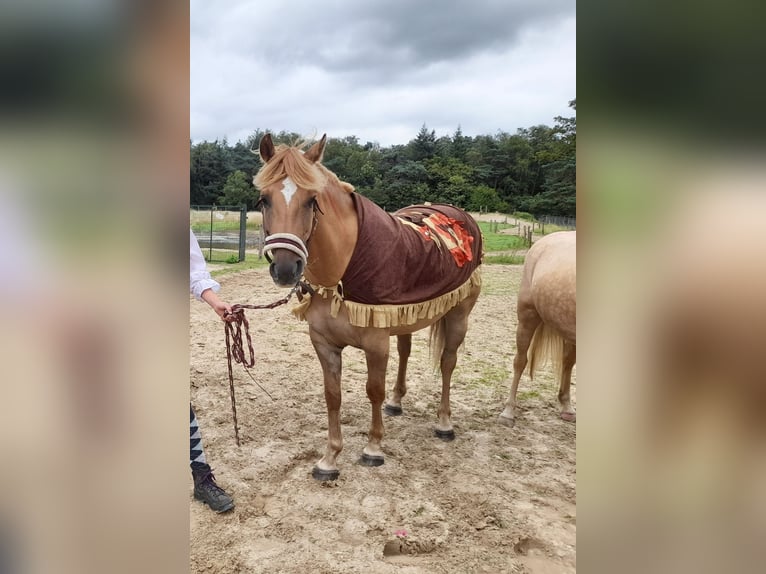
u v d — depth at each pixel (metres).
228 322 2.19
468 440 3.39
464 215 3.62
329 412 2.83
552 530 2.43
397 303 2.64
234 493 2.61
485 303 8.07
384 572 2.10
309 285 2.63
